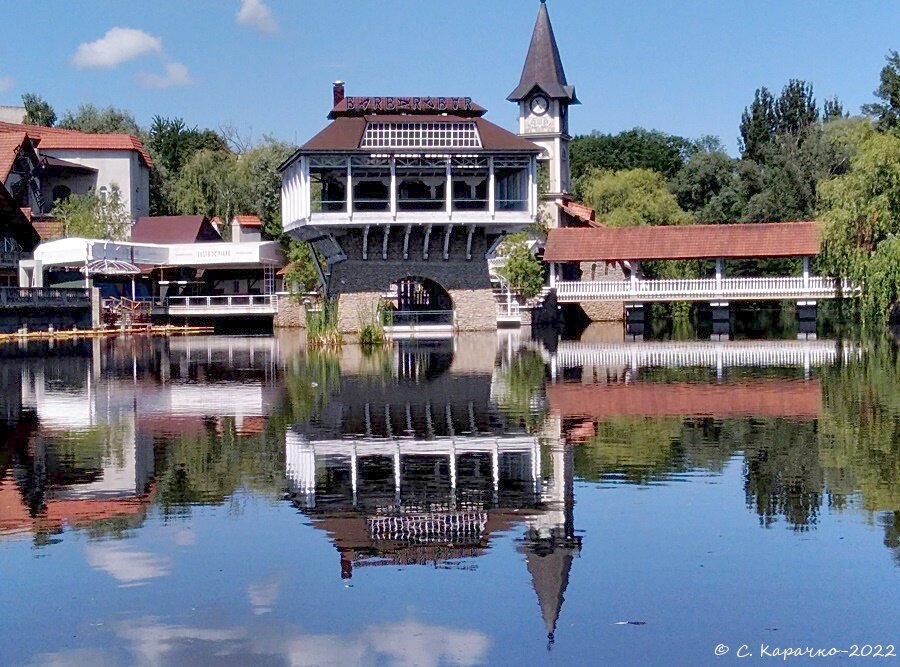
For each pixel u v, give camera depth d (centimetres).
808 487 1902
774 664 1201
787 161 10275
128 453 2291
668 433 2491
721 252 7512
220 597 1393
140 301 7550
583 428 2573
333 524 1700
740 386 3409
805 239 7338
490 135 6147
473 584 1430
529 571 1473
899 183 6109
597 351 5069
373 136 6034
